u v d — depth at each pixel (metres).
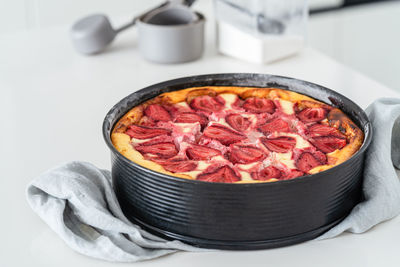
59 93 1.10
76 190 0.78
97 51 1.21
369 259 0.75
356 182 0.78
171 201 0.73
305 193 0.73
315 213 0.75
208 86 0.94
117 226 0.76
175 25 1.21
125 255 0.74
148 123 0.88
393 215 0.80
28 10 1.47
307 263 0.74
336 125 0.86
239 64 1.19
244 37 1.17
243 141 0.83
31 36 1.30
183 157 0.80
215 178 0.76
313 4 1.79
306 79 1.13
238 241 0.74
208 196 0.72
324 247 0.76
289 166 0.78
